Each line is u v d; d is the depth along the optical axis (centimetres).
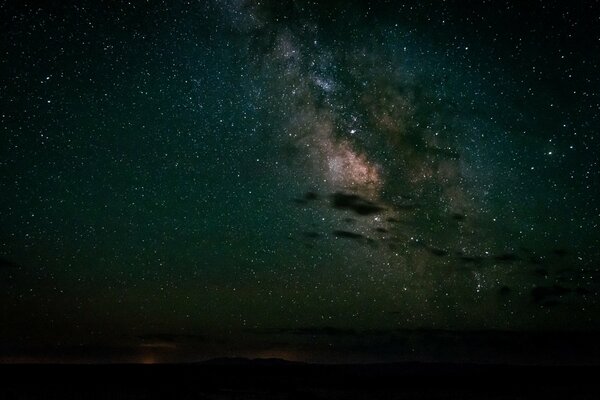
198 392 2236
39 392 2088
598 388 2609
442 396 2234
